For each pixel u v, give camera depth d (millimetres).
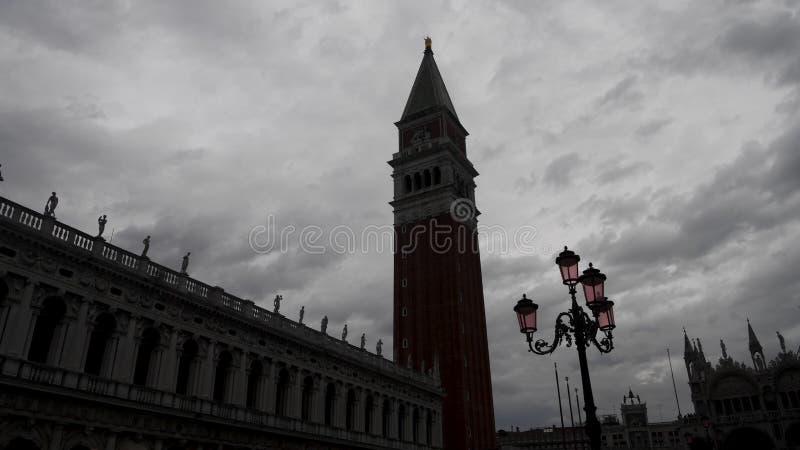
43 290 40250
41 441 37406
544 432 171750
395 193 114875
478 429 95938
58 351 40219
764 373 112812
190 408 48344
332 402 66188
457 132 122875
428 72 125750
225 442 50500
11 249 38781
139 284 46438
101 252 44500
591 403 23406
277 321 59969
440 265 104750
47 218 41250
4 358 36812
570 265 25656
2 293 38250
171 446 45969
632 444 164250
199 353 50750
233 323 54469
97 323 43625
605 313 24969
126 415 42844
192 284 51688
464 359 97875
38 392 37375
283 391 59781
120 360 44062
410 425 79375
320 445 61594
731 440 114188
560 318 25953
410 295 105312
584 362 24094
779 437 107562
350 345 71500
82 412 40031
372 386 73312
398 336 103500
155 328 47281
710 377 118250
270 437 55375
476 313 107125
